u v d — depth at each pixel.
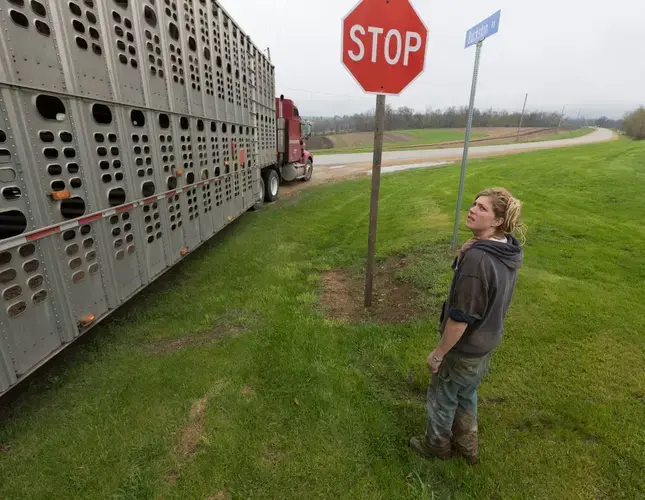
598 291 3.94
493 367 2.85
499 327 1.76
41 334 2.41
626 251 5.08
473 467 2.08
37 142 2.30
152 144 3.69
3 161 2.08
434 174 14.15
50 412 2.54
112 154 3.06
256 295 4.28
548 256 4.92
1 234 2.33
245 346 3.25
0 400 2.67
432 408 2.03
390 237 6.26
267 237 6.61
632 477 1.98
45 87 2.33
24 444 2.28
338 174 16.25
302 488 1.99
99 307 2.98
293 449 2.22
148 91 3.56
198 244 4.96
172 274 4.98
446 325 1.76
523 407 2.47
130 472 2.08
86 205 2.77
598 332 3.23
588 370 2.79
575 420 2.35
